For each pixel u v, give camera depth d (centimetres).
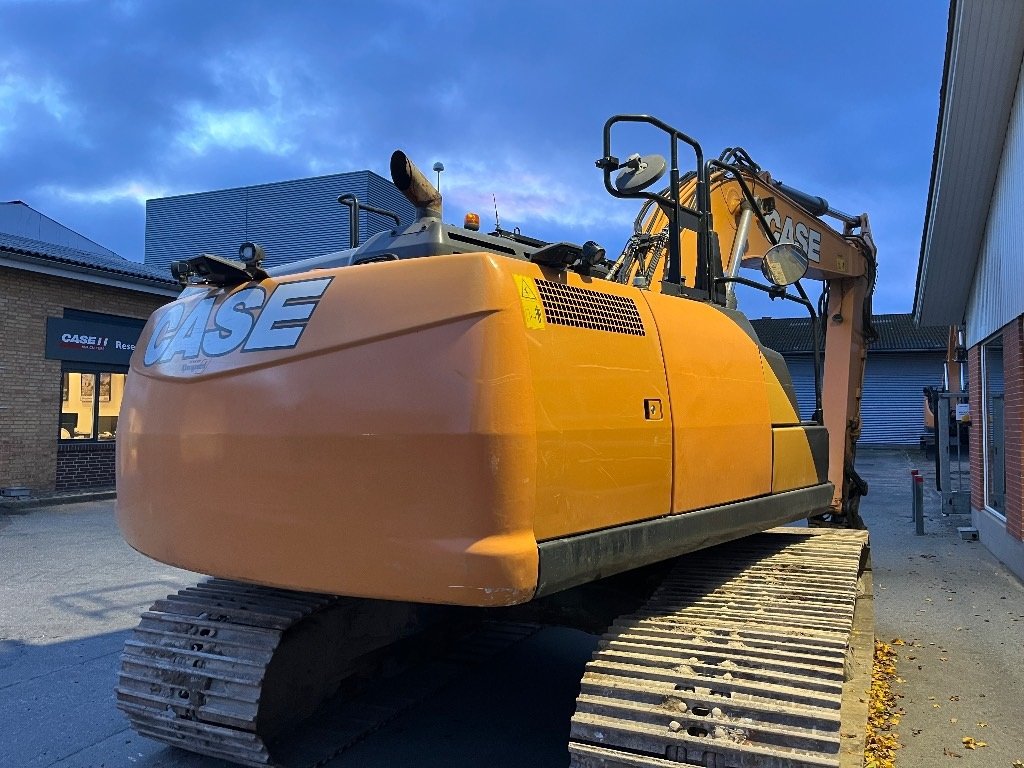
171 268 377
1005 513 948
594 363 304
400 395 269
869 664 504
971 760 416
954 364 2127
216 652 363
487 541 253
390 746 423
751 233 644
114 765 403
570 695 503
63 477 1510
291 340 296
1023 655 590
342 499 274
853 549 482
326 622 393
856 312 778
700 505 361
